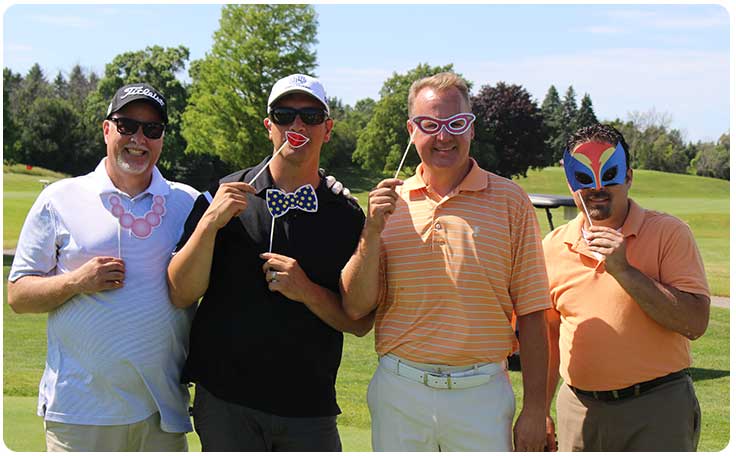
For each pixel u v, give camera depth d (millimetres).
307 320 3502
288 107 3564
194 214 3596
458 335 3336
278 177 3637
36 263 3586
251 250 3510
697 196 47250
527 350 3400
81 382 3496
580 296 3559
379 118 55031
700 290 3395
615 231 3326
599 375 3479
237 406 3445
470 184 3404
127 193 3672
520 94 54031
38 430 5156
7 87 58969
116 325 3486
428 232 3391
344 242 3611
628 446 3479
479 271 3332
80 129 57375
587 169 3467
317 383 3541
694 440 3500
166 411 3600
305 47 43438
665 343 3426
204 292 3555
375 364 9680
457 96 3395
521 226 3400
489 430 3350
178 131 56938
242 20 43156
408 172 54344
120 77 64688
